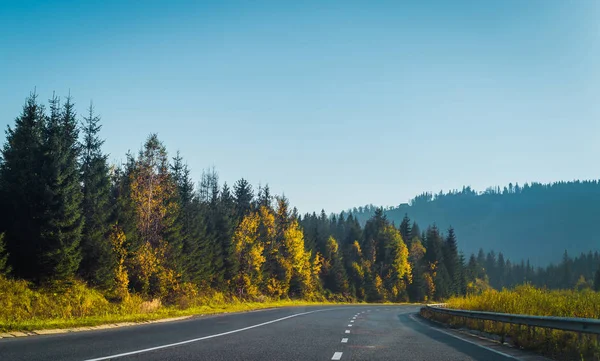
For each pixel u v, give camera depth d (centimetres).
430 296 13050
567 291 2306
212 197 9100
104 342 1234
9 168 3044
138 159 4059
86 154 4025
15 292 2533
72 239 2978
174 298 4062
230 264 5997
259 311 3822
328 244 11075
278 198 7669
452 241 15588
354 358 1062
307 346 1273
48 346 1123
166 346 1177
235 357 1015
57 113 3619
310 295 8675
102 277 3288
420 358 1097
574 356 1123
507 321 1606
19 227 2825
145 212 4056
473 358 1123
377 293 11425
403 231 15925
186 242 5112
